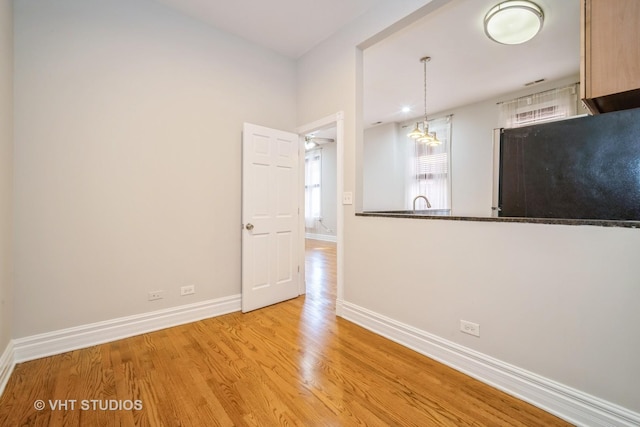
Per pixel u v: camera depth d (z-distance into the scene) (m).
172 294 2.72
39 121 2.12
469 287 1.92
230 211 3.09
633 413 1.33
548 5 2.71
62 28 2.21
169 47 2.70
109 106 2.39
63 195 2.21
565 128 1.61
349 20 2.90
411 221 2.29
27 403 1.63
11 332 2.01
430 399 1.68
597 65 1.43
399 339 2.36
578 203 1.57
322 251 6.84
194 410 1.59
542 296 1.60
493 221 1.80
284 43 3.29
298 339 2.44
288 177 3.47
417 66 3.97
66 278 2.23
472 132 5.60
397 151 6.88
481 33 3.21
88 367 2.00
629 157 1.42
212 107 2.96
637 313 1.32
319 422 1.50
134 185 2.51
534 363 1.64
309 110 3.42
